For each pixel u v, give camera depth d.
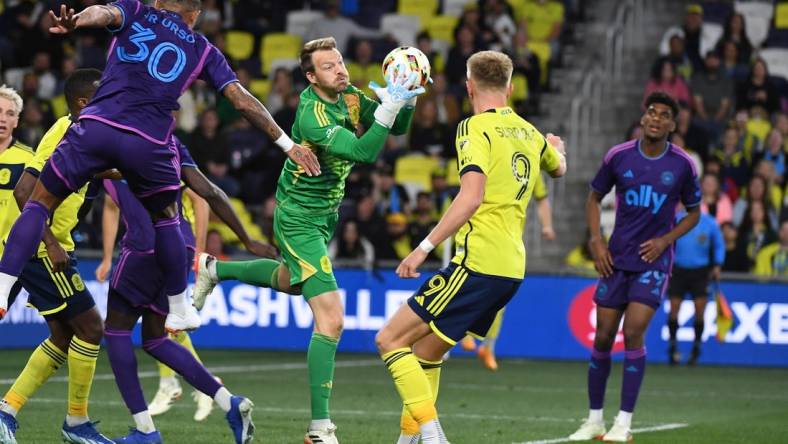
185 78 20.92
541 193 40.91
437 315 21.41
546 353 53.28
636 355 27.12
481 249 21.38
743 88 65.31
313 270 23.72
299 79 70.69
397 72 22.09
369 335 54.03
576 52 73.12
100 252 52.44
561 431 28.77
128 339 23.73
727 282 52.31
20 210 22.11
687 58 67.94
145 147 20.62
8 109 24.33
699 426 30.36
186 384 39.31
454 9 76.56
